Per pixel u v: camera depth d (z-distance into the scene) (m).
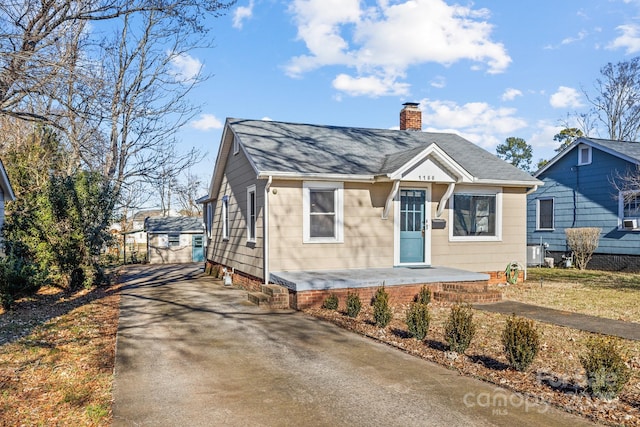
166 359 6.00
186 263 25.78
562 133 37.22
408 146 14.34
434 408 4.33
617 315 8.70
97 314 9.29
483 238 13.12
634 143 18.75
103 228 13.39
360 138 14.45
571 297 10.91
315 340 6.97
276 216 10.90
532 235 21.06
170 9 11.88
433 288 10.57
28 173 15.41
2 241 12.08
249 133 13.13
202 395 4.70
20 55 8.77
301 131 14.23
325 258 11.34
